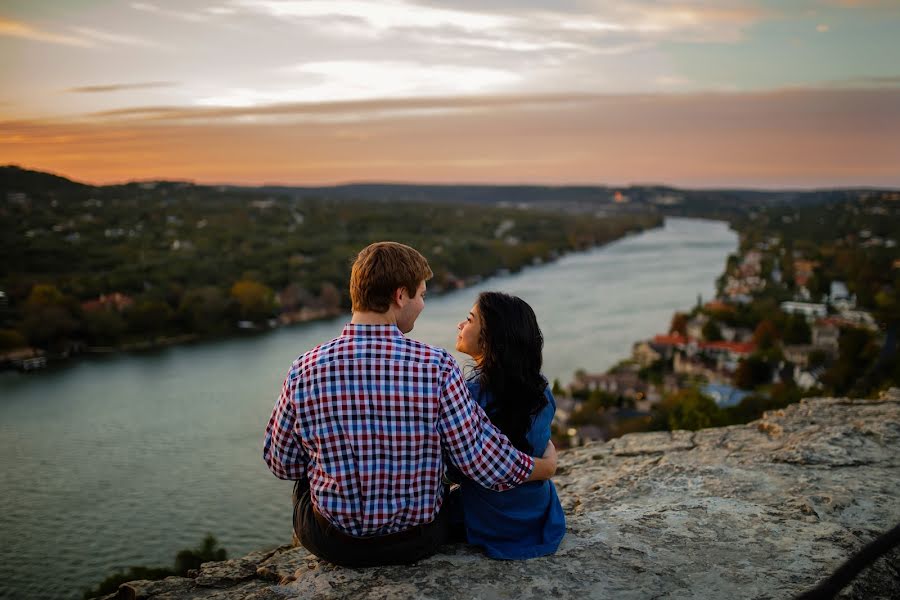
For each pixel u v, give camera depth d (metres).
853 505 3.69
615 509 3.82
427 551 2.98
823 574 2.95
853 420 5.15
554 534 3.19
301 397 2.64
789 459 4.40
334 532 2.83
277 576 3.23
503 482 2.80
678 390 52.59
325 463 2.66
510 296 3.04
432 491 2.76
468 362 3.24
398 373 2.61
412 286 2.66
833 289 115.81
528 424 2.97
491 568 2.99
